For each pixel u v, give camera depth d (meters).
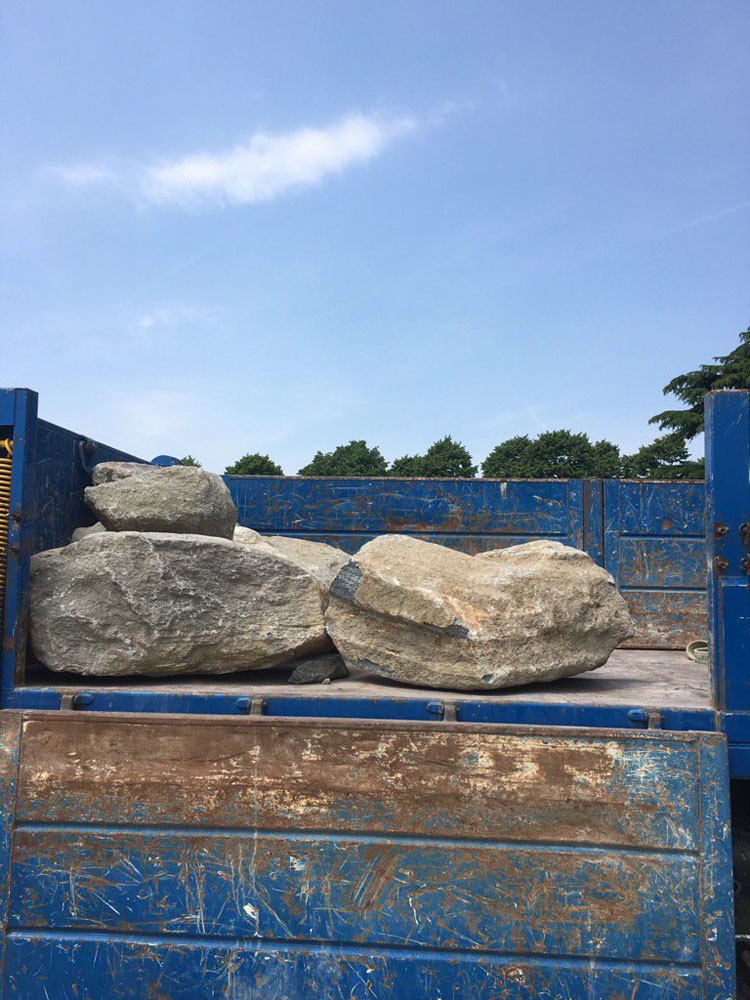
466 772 2.22
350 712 2.41
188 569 2.71
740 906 2.43
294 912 2.22
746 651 2.29
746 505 2.34
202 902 2.25
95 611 2.62
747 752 2.26
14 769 2.34
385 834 2.23
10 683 2.52
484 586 2.67
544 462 36.72
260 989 2.20
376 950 2.20
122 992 2.23
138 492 3.03
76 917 2.27
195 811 2.28
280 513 4.90
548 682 2.89
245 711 2.42
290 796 2.26
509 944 2.16
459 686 2.58
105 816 2.30
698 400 32.53
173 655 2.66
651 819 2.17
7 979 2.25
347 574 2.73
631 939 2.13
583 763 2.20
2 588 2.55
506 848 2.19
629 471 35.94
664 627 4.62
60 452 3.11
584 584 2.86
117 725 2.34
